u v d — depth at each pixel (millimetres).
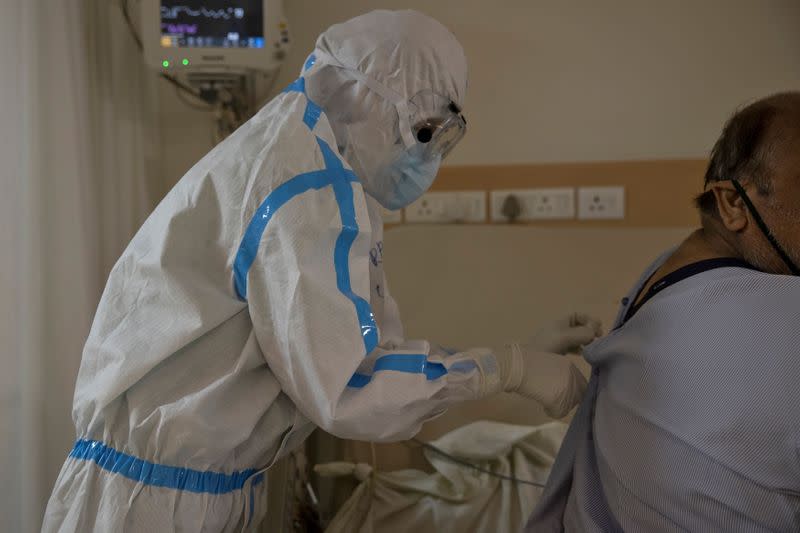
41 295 1509
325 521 1374
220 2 1849
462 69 1168
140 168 2043
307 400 899
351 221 939
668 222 2090
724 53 2039
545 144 2127
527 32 2105
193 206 939
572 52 2096
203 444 911
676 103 2068
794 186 892
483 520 1256
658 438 890
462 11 2121
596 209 2107
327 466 1385
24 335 1487
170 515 917
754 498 813
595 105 2098
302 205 893
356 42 1098
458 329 1784
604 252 1855
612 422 955
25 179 1493
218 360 954
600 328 1440
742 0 2018
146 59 1838
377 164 1139
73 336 1606
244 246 905
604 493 958
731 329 848
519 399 1479
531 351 1141
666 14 2053
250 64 1858
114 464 936
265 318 904
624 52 2076
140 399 929
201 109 2197
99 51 1855
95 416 942
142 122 2082
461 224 2072
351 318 889
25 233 1487
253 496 1069
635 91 2082
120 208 1939
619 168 2098
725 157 962
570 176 2117
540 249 1865
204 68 1860
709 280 903
